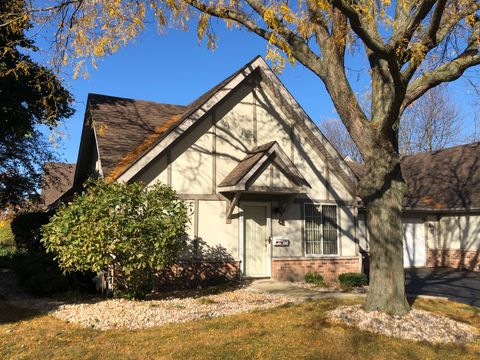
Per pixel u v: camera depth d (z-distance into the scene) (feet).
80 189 61.67
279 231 48.75
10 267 57.57
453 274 61.98
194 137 45.42
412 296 37.96
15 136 58.08
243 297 37.17
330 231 51.42
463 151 76.54
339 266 51.08
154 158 42.42
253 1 29.37
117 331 26.63
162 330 26.81
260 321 28.58
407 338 25.90
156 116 56.34
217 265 44.98
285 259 48.44
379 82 29.96
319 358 22.07
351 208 52.70
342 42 29.84
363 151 29.96
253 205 48.14
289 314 30.32
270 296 37.58
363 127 29.71
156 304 33.94
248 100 48.65
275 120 49.80
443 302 35.96
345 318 28.63
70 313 31.17
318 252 50.39
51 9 33.88
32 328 27.22
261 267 48.01
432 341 25.76
